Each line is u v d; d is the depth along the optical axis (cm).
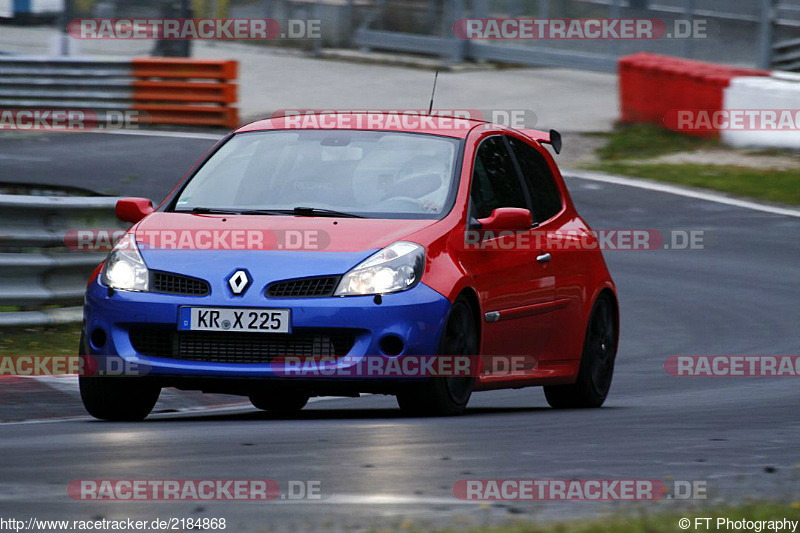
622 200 6862
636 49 10362
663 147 8519
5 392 2872
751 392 3266
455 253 2578
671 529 1381
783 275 5428
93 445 2111
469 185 2728
